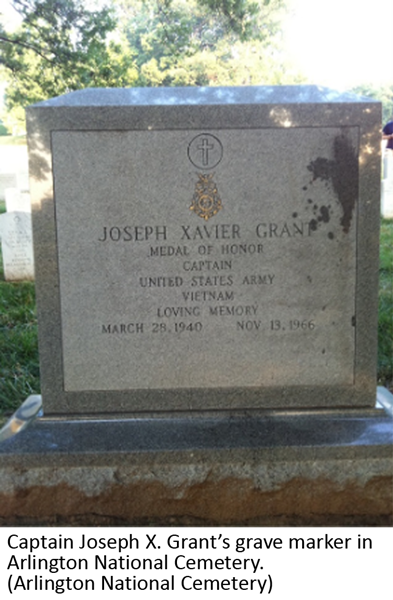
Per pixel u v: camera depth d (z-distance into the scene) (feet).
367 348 5.10
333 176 4.88
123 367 5.08
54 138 4.79
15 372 7.47
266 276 5.00
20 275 12.00
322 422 4.99
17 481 4.69
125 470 4.68
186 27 19.20
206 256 4.96
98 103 4.80
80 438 4.83
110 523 4.71
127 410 5.12
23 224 11.86
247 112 4.79
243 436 4.81
